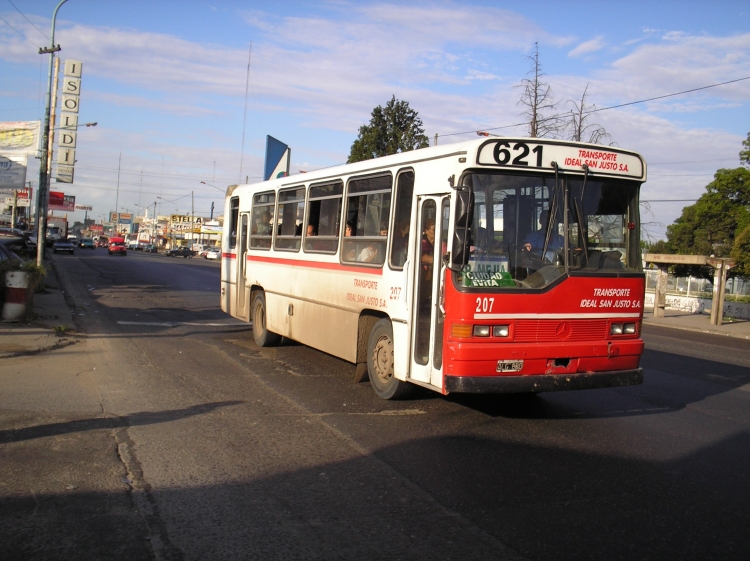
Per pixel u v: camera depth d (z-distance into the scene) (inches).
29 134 1261.1
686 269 1427.2
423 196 295.9
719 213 1355.8
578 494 209.0
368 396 339.6
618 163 290.2
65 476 211.8
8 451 234.7
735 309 1182.3
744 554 168.1
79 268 1460.4
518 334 269.9
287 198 450.0
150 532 172.7
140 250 4249.5
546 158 276.7
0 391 321.7
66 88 1098.1
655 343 690.2
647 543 173.3
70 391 327.0
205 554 161.3
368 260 341.4
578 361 279.4
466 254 262.2
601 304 285.6
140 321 616.1
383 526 180.4
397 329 310.5
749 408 346.6
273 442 255.8
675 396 372.8
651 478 226.4
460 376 263.1
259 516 185.2
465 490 209.8
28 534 169.5
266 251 478.3
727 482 224.1
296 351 475.5
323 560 159.9
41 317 575.8
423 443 260.4
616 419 310.5
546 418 307.0
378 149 1524.4
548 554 165.5
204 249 3772.1
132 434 259.8
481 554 164.7
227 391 341.1
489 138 268.2
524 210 274.8
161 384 351.6
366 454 244.4
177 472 219.0
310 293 405.7
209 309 751.7
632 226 297.1
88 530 172.9
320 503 195.9
